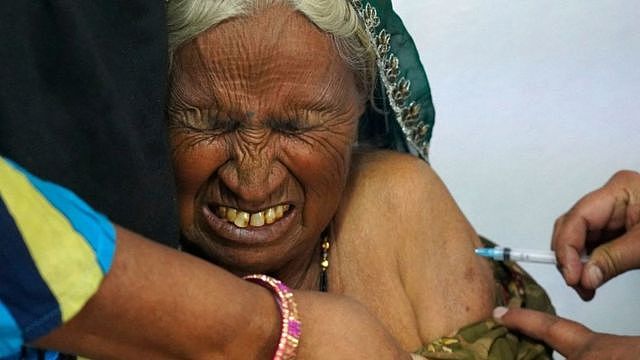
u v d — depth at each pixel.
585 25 1.84
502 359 1.16
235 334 0.80
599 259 1.24
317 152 1.09
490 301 1.22
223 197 1.10
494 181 1.92
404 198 1.24
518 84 1.88
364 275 1.22
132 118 0.95
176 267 0.75
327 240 1.24
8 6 0.85
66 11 0.88
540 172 1.90
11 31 0.85
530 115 1.89
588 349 1.17
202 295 0.76
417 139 1.31
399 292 1.21
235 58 1.03
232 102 1.04
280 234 1.13
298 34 1.04
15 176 0.69
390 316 1.20
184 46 1.04
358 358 0.87
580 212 1.27
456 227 1.25
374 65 1.16
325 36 1.06
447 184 1.94
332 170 1.12
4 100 0.84
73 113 0.90
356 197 1.25
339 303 0.89
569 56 1.85
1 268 0.65
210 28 1.03
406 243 1.22
